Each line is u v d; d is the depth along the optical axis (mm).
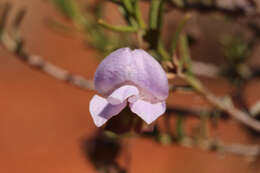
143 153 753
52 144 808
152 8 126
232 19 170
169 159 738
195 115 196
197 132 203
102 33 188
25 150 785
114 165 174
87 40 194
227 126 551
